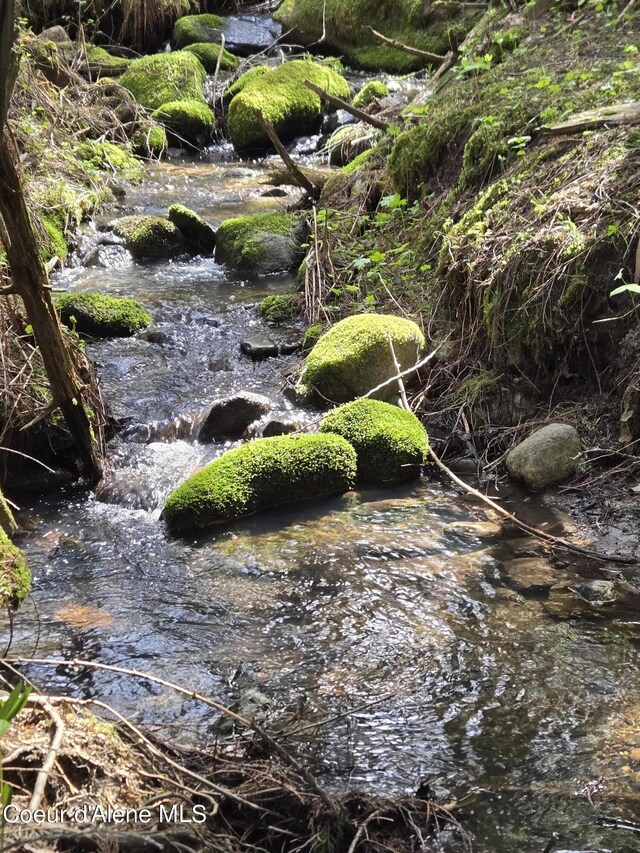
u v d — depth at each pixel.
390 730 1.88
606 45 4.50
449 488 2.96
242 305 4.39
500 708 1.94
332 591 2.41
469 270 3.42
